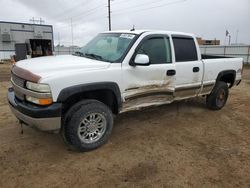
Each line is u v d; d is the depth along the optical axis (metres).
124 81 3.78
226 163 3.43
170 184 2.89
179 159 3.49
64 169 3.13
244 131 4.68
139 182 2.91
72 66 3.42
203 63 5.05
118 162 3.34
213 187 2.88
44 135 4.13
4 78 11.20
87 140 3.58
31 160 3.32
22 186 2.77
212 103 5.80
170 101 4.68
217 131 4.63
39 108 3.07
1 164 3.20
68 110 3.39
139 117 5.22
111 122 3.80
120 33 4.37
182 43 4.69
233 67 5.93
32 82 3.08
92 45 4.57
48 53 23.64
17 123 4.64
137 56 3.79
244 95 8.05
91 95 3.74
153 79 4.16
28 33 33.91
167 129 4.62
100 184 2.85
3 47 32.28
